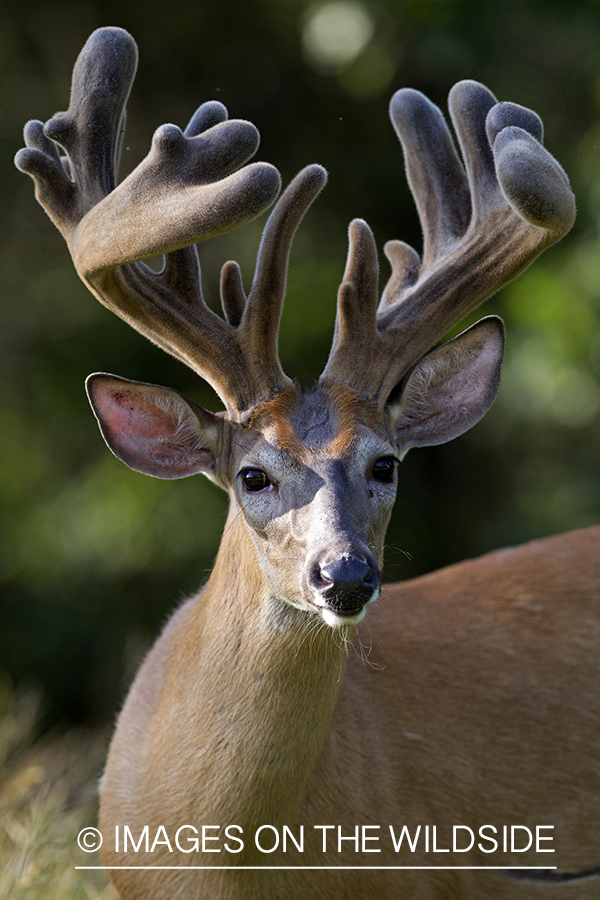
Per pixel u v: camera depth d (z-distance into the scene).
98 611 26.06
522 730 10.34
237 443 8.61
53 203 8.70
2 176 27.20
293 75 28.80
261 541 8.15
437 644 10.55
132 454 9.12
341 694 9.38
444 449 28.59
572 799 10.41
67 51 27.67
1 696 16.03
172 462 9.05
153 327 8.80
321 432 8.23
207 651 8.60
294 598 7.91
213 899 8.74
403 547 27.72
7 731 13.95
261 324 8.53
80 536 26.27
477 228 9.34
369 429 8.38
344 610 7.45
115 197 8.04
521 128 8.43
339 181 28.31
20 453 27.39
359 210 28.25
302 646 8.18
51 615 26.06
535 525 26.12
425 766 9.79
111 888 11.09
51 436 27.36
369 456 8.16
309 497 7.93
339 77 28.56
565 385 24.12
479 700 10.31
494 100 9.47
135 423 9.06
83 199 8.66
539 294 24.34
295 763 8.41
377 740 9.60
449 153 9.88
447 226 9.70
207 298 26.06
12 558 26.64
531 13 25.59
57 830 11.89
